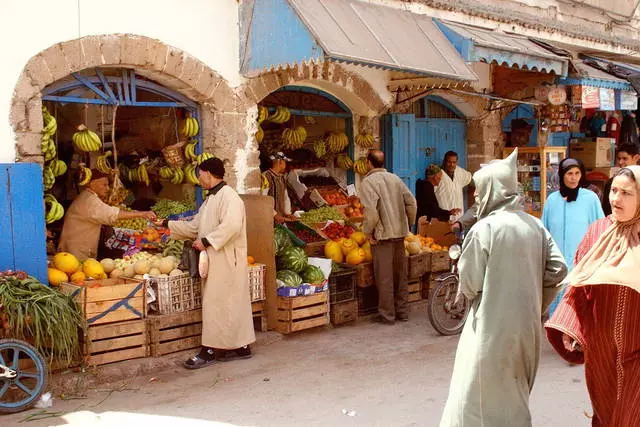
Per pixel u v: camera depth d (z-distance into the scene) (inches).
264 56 321.4
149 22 300.4
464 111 508.1
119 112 362.3
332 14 326.3
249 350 285.9
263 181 366.6
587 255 155.3
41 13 268.2
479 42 381.1
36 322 225.6
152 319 268.2
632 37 641.0
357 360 282.4
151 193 373.4
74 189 346.0
